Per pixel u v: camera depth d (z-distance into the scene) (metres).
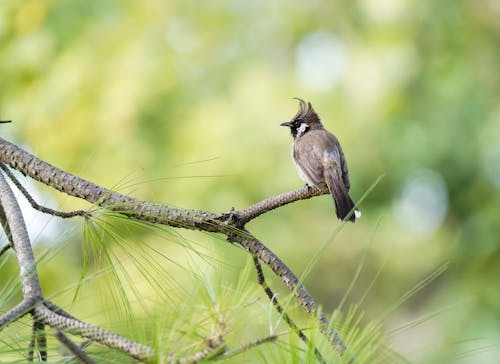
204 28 13.98
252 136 13.19
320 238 14.41
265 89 13.56
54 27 13.35
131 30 13.30
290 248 13.81
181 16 13.88
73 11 13.50
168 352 3.15
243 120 13.30
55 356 3.49
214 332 3.30
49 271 10.08
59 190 4.70
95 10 13.55
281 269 4.45
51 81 12.73
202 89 13.80
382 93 13.34
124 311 3.76
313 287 15.17
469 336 11.98
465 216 15.39
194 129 13.12
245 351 3.15
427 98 14.66
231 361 3.26
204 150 13.01
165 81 13.10
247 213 4.64
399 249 15.15
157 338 3.14
